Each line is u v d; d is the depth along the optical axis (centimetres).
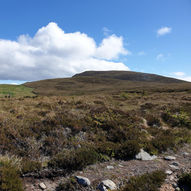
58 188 414
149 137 853
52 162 515
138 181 429
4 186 362
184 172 513
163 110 1497
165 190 416
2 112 964
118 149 640
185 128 1101
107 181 434
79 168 512
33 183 429
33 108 1175
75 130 789
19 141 637
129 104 1898
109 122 909
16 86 6669
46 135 723
